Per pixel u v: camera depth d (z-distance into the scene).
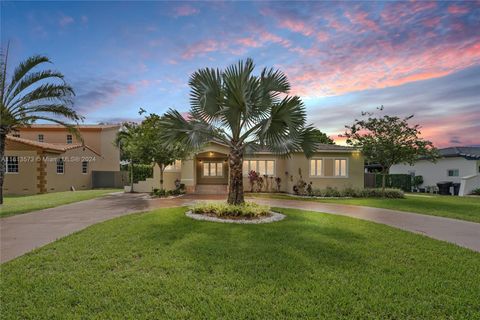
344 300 3.47
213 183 21.88
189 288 3.79
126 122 22.23
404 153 16.36
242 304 3.37
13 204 12.43
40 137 28.41
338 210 11.62
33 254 5.19
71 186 24.11
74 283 3.91
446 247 5.93
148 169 24.66
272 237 6.54
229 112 9.79
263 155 20.33
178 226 7.66
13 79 12.55
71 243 5.91
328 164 18.91
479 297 3.60
